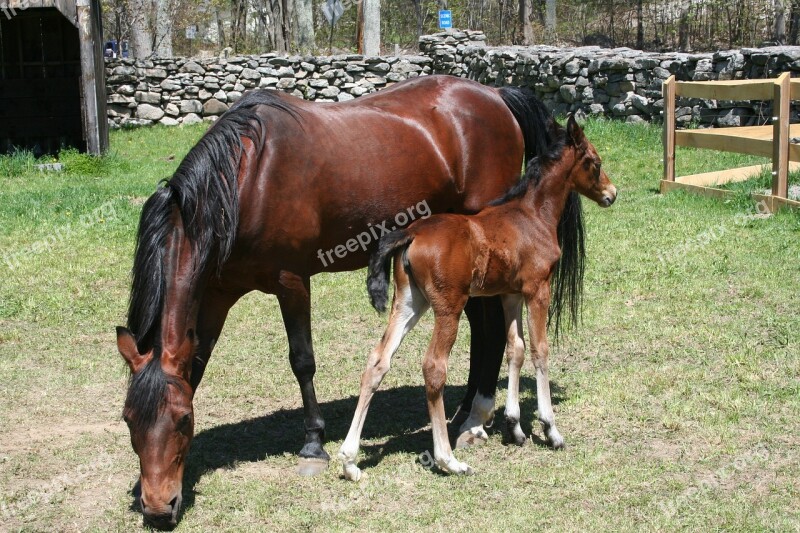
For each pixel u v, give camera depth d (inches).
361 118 196.9
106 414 215.5
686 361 236.7
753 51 534.3
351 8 1478.8
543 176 192.1
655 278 308.0
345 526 158.6
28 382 234.5
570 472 177.2
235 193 170.1
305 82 797.2
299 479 179.0
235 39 1170.0
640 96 590.2
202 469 184.5
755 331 253.9
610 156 520.4
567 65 631.8
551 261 190.5
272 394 229.5
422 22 1438.2
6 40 655.8
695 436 191.6
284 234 180.1
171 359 153.0
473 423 197.6
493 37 1365.7
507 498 167.8
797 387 212.4
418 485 175.0
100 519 163.2
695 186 426.6
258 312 296.0
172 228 161.9
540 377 189.9
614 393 216.1
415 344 267.0
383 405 223.3
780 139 371.9
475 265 179.3
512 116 223.1
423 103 209.2
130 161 607.8
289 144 181.0
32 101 662.5
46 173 548.4
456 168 208.4
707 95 418.6
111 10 1315.2
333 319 288.7
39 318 286.4
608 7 1346.0
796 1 1000.9
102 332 275.6
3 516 164.2
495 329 199.8
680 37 1147.3
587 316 273.7
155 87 775.7
